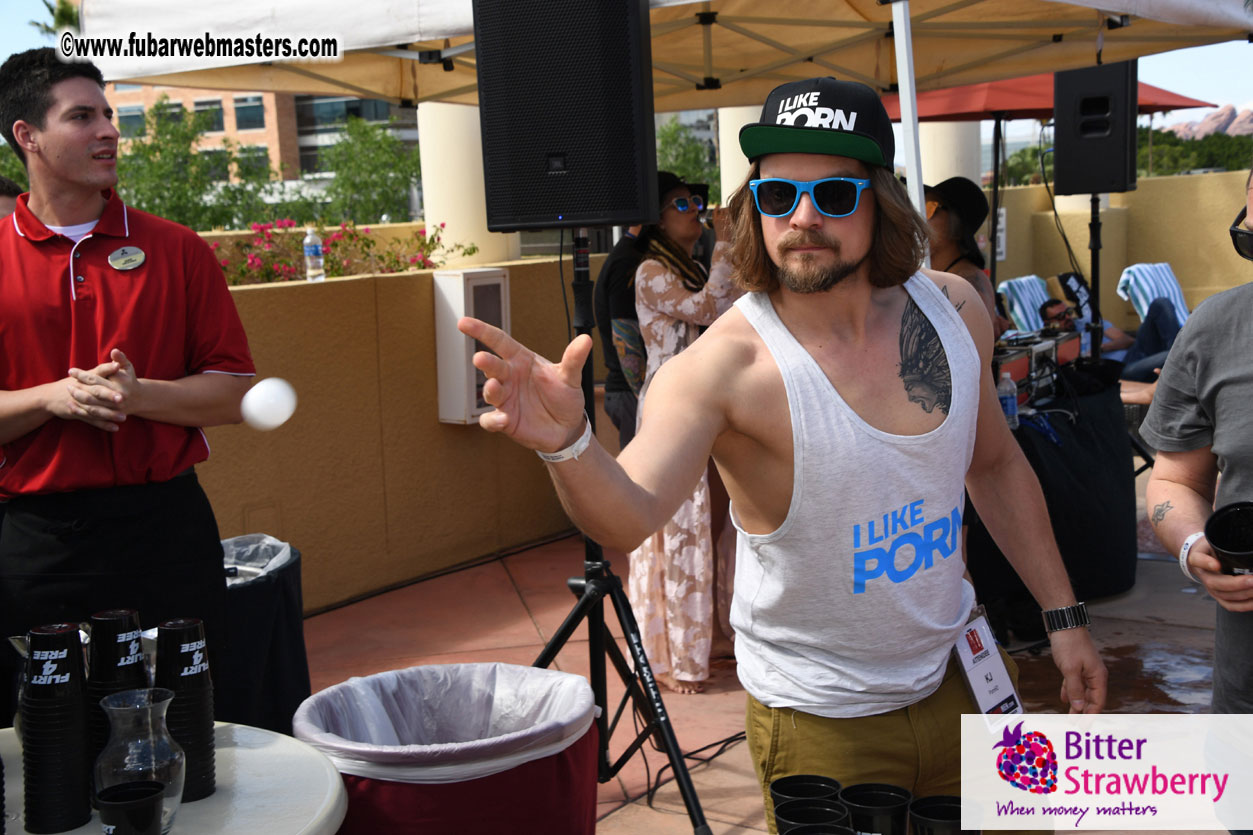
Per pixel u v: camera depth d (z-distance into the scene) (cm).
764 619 185
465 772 205
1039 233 1289
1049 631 212
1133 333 1270
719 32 507
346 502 532
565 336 645
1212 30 534
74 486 239
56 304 245
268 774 178
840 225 168
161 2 359
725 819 326
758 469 176
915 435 175
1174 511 212
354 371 531
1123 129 705
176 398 245
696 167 3462
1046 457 473
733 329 177
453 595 545
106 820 151
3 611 244
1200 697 395
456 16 329
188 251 258
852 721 183
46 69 240
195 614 252
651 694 301
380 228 722
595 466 142
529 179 313
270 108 8569
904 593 178
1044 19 511
